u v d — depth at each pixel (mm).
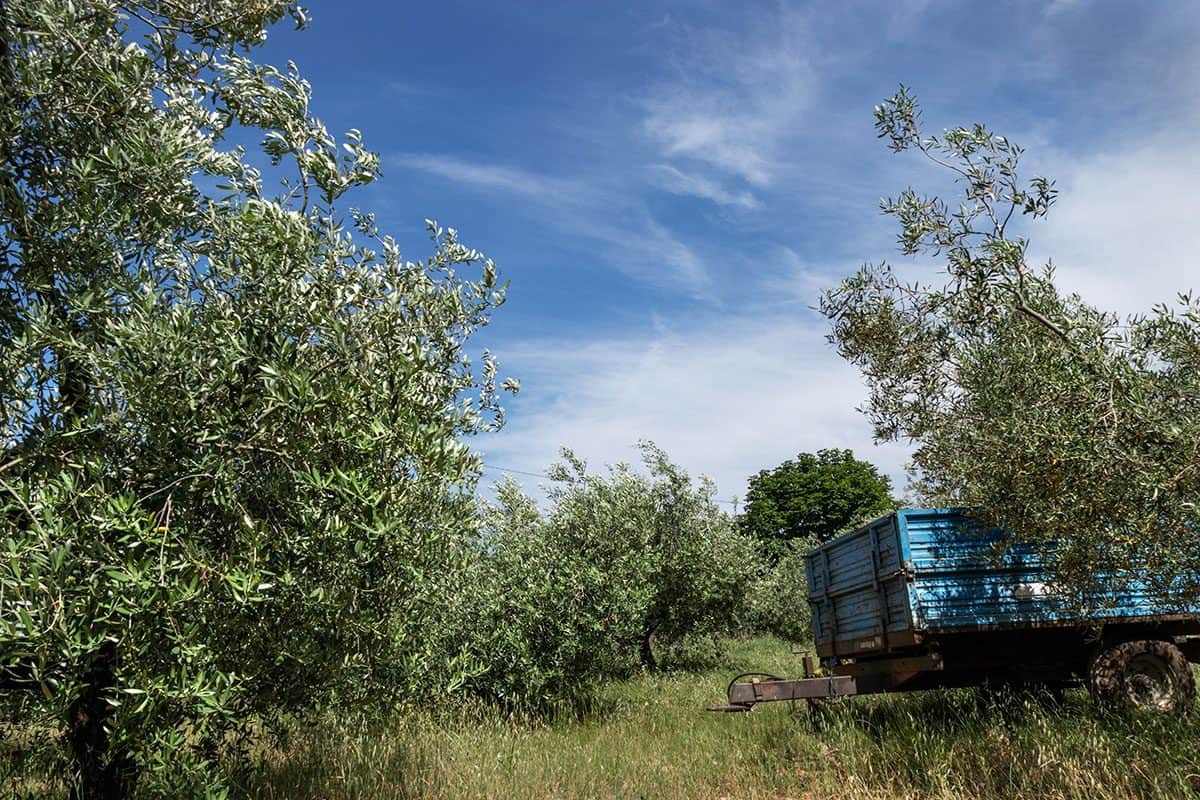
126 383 4855
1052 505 6621
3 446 5195
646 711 12562
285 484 5469
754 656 22594
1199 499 5684
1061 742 7281
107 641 4961
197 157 5754
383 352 5637
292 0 6457
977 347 7555
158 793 5117
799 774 8211
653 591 15359
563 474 16672
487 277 6348
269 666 5855
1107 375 6027
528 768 8320
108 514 4508
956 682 9320
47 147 5684
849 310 8586
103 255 5484
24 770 5895
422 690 9438
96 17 5711
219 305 5477
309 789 7348
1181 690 8523
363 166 5824
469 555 6566
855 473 55906
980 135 6988
